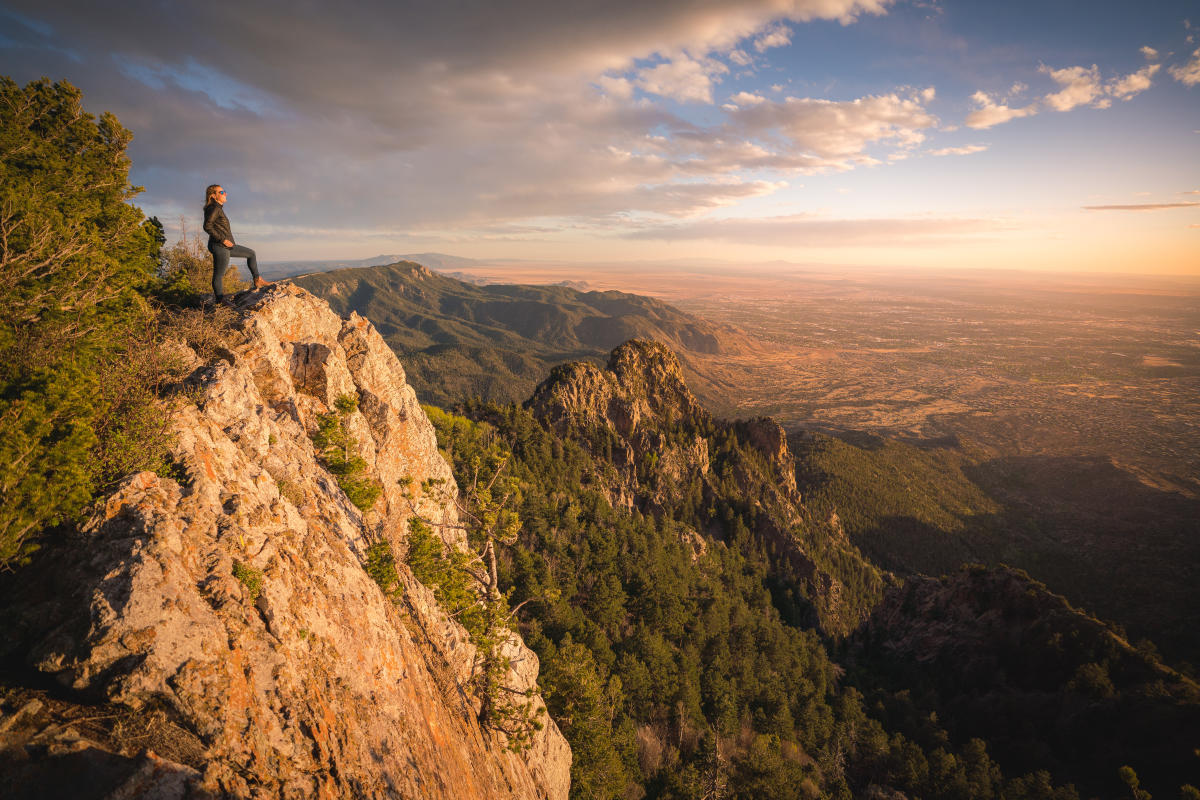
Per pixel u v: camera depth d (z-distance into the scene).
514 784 21.19
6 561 8.02
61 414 8.89
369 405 28.64
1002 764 91.31
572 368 176.88
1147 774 78.94
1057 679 99.94
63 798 6.38
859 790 80.75
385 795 10.56
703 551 139.12
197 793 7.15
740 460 183.88
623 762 53.03
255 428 15.71
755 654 106.31
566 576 92.06
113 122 16.50
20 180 12.90
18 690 7.14
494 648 25.77
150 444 10.37
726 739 71.50
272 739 8.73
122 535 8.82
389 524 25.48
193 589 9.05
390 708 12.75
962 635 120.12
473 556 28.47
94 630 7.59
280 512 13.27
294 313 25.53
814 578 152.12
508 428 142.38
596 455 159.88
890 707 105.62
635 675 71.94
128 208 16.59
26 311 10.80
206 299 22.73
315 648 11.16
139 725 7.44
